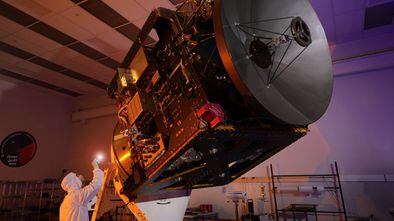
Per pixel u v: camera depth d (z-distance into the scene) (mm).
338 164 5547
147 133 1713
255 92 1159
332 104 5848
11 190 7820
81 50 6367
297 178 5855
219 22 1182
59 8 4789
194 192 7008
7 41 5941
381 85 5477
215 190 6766
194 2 1581
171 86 1490
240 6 1323
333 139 5699
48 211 7691
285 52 1384
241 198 5879
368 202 5148
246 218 5684
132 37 5789
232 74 1150
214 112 1162
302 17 1708
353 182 5336
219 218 6508
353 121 5590
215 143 1321
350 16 4977
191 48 1379
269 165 6227
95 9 4824
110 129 8977
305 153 5918
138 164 1719
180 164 1675
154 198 1969
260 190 6203
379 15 4941
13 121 8219
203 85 1298
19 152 8195
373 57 5457
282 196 5926
